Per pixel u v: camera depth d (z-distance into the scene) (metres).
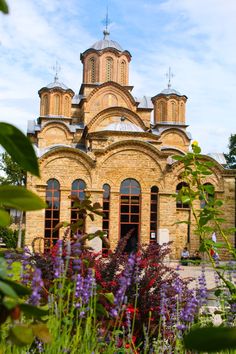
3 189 1.41
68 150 42.66
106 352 5.32
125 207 42.94
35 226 41.34
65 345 4.66
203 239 6.27
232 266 6.14
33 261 6.71
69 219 42.09
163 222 42.69
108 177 42.97
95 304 5.24
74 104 62.06
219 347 1.00
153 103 63.25
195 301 5.96
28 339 1.67
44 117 59.44
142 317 7.01
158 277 7.55
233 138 75.75
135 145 43.31
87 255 7.35
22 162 1.41
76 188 42.69
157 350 5.80
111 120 54.19
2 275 1.42
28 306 1.50
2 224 1.64
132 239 42.97
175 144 60.12
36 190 42.03
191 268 33.84
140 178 43.16
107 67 60.91
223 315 6.32
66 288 5.41
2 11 1.33
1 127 1.35
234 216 43.88
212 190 6.53
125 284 5.23
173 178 43.38
